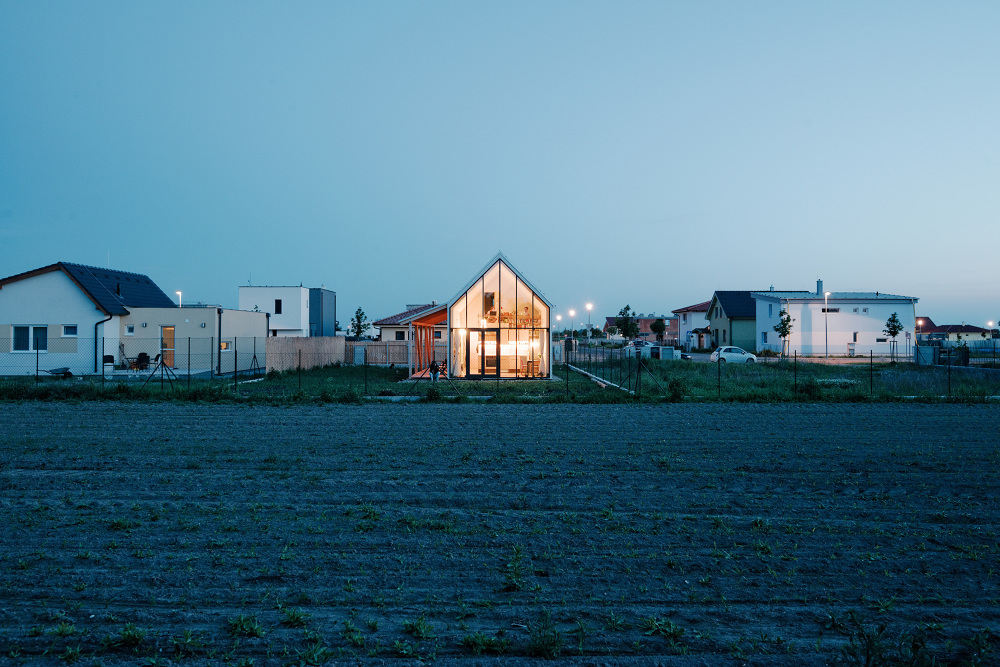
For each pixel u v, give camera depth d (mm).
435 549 6582
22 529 6984
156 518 7398
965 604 5465
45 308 27000
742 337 53844
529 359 26578
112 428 13625
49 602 5273
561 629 4977
